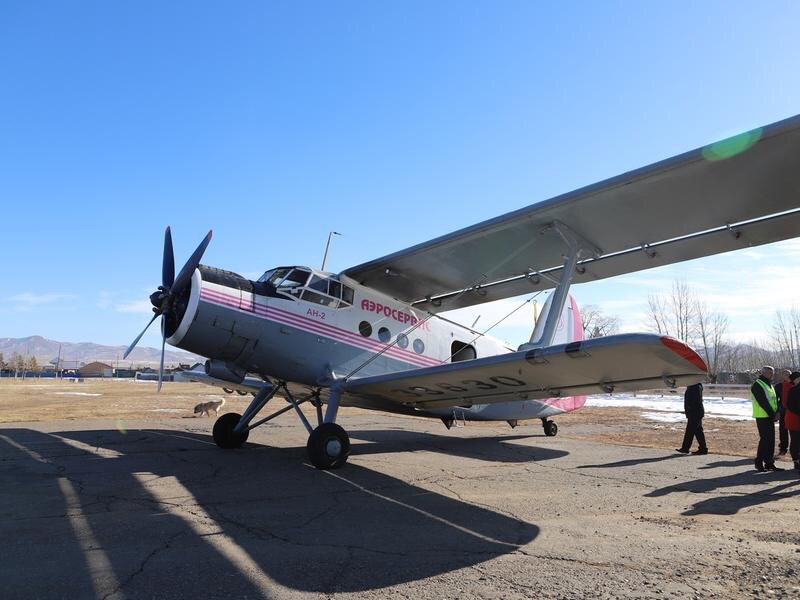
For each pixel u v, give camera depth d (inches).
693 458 348.2
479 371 258.4
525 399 315.3
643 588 124.1
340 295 340.2
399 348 362.0
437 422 636.1
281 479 256.7
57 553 143.1
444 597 117.1
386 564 138.3
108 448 356.8
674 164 228.7
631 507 209.9
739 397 1224.8
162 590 118.2
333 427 289.4
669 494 235.5
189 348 294.5
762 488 250.2
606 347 210.5
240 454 336.2
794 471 296.4
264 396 362.3
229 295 294.5
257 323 299.1
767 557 147.7
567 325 502.3
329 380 321.4
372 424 596.7
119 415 652.7
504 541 161.3
